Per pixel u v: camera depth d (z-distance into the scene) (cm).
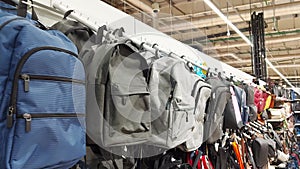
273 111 458
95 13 171
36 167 81
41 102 83
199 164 200
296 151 604
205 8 623
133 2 524
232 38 833
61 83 90
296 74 1484
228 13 652
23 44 83
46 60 86
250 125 344
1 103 80
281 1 616
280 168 459
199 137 177
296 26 773
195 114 172
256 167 319
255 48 575
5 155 77
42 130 83
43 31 92
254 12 585
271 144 360
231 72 371
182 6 605
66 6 150
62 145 87
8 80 81
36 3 133
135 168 163
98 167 136
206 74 243
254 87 368
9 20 85
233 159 258
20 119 79
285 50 1023
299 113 725
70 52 95
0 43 81
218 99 201
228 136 257
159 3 575
